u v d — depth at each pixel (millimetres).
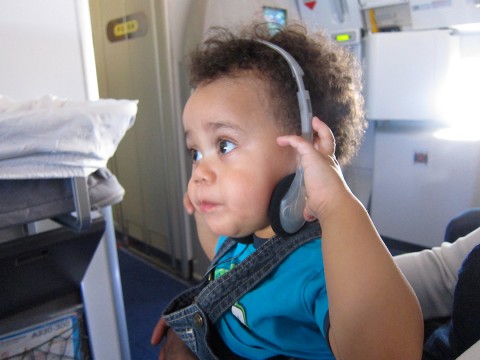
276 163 426
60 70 1136
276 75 444
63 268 998
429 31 1740
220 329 579
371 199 2215
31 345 1071
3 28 1031
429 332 699
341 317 363
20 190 737
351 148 562
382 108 1926
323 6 1952
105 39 2352
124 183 2592
